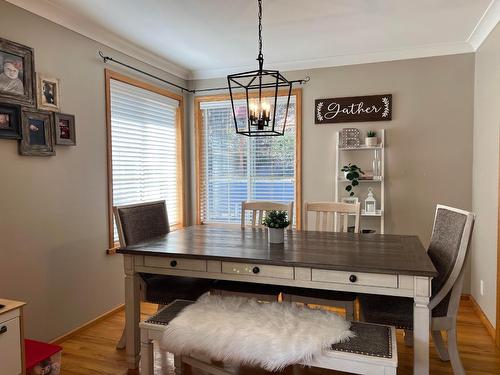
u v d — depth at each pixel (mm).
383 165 3572
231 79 2227
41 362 1927
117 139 3268
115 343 2629
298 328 1684
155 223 2785
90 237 2920
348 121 3715
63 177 2662
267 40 3219
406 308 1937
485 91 2969
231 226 4277
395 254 1994
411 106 3543
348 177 3500
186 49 3459
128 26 2885
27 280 2396
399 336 2652
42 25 2479
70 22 2676
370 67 3641
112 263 3152
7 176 2258
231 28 2930
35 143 2410
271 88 4000
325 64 3768
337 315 1842
